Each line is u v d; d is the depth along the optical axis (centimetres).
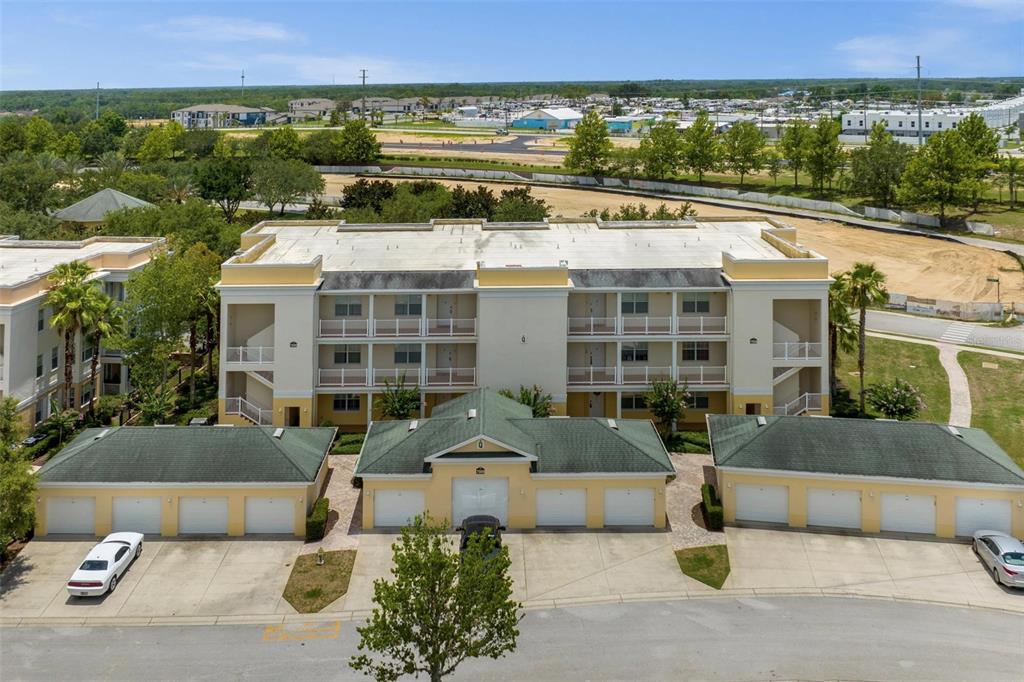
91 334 5231
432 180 13900
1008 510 3747
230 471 3775
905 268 9062
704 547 3697
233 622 3106
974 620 3141
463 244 5794
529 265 5203
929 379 5884
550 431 4041
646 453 3931
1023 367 6006
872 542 3750
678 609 3206
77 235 8425
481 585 2352
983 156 11662
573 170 14238
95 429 4150
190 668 2827
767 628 3078
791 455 3906
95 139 17488
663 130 13738
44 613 3144
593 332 5028
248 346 4897
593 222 6588
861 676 2792
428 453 3853
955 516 3775
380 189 10231
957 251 9388
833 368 5588
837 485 3850
